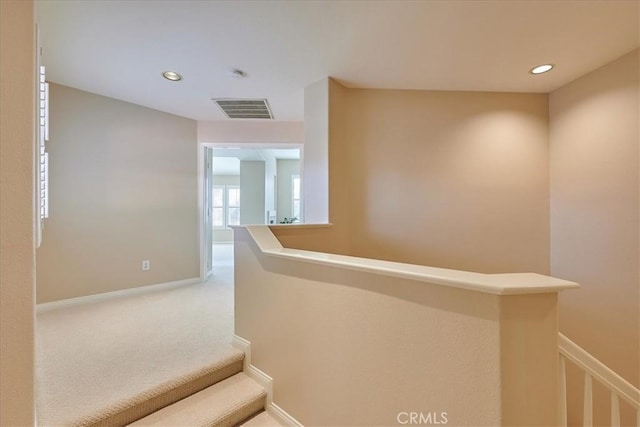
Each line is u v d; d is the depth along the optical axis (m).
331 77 2.72
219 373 1.86
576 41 2.13
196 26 1.97
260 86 2.91
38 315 2.67
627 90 2.28
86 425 1.34
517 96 3.00
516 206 2.99
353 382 1.33
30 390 0.65
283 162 9.05
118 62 2.46
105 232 3.22
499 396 0.89
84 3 1.73
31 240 0.66
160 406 1.59
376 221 2.95
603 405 2.36
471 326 0.95
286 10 1.81
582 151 2.64
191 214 3.95
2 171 0.61
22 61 0.64
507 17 1.87
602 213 2.46
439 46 2.21
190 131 3.94
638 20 1.89
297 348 1.62
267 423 1.70
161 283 3.66
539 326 0.91
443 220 2.97
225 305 2.98
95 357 1.88
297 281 1.63
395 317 1.16
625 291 2.29
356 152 2.94
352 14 1.85
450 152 2.98
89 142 3.11
